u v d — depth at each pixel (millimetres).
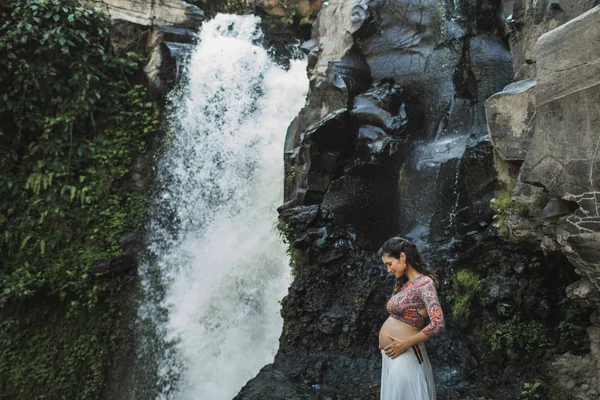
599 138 4480
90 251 10664
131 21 12070
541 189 5566
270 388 6762
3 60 10656
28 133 11086
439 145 8453
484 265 6867
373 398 6258
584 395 5414
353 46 9953
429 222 7871
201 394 9195
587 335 5773
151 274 10766
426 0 9914
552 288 6316
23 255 10344
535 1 6664
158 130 11695
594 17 4504
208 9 14609
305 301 7859
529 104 5777
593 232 4539
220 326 9492
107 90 11672
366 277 7746
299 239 8133
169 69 11789
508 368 6117
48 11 10977
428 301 3992
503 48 9188
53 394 10070
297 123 9734
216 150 11227
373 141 8375
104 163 11188
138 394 9977
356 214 8258
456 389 6160
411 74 9602
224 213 10578
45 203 10727
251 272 9445
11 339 9992
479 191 7211
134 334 10453
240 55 12195
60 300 10391
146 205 11266
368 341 7379
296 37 14266
